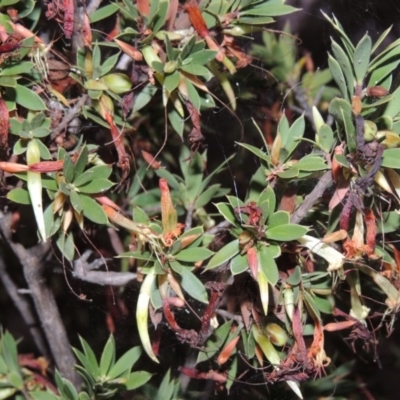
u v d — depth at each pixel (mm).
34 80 440
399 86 424
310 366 429
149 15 431
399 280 445
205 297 428
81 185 428
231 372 474
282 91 574
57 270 513
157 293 431
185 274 428
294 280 424
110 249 521
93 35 470
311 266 446
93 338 563
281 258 438
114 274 465
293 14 604
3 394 503
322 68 612
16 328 690
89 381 472
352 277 447
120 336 546
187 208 504
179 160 533
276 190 446
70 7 429
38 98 427
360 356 531
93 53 438
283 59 575
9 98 427
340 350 559
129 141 517
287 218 414
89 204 429
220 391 510
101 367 476
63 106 456
